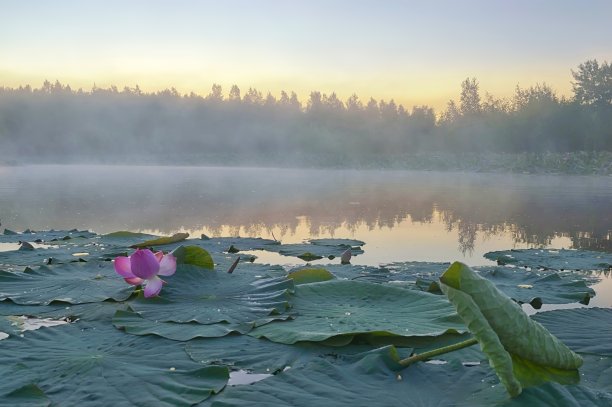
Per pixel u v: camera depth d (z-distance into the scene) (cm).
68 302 315
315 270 366
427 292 332
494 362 179
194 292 317
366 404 181
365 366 209
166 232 700
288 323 272
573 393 176
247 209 995
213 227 754
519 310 193
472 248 597
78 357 227
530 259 516
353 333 253
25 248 509
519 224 814
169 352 237
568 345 246
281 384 196
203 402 192
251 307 294
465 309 187
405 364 211
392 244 619
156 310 290
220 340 253
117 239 586
